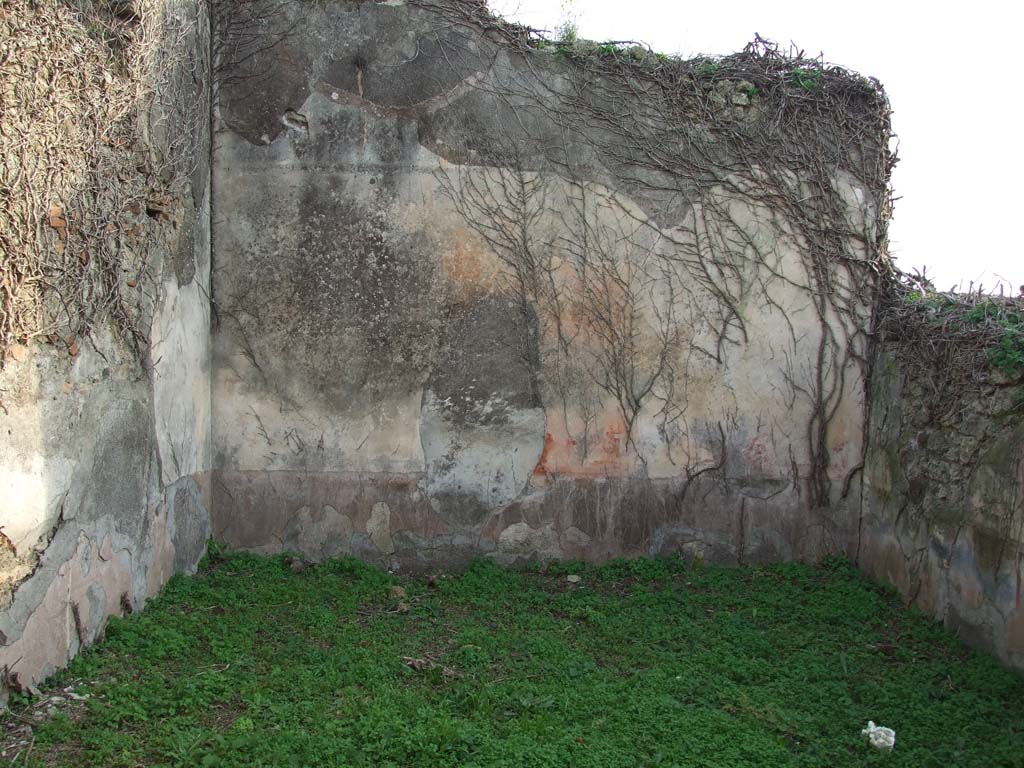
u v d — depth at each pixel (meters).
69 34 3.86
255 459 5.79
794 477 5.86
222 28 5.71
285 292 5.75
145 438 4.69
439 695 3.76
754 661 4.23
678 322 5.84
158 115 4.80
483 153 5.76
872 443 5.71
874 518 5.62
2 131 3.41
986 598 4.31
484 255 5.78
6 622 3.41
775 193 5.82
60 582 3.81
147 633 4.24
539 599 5.16
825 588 5.44
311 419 5.78
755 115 5.82
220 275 5.75
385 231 5.75
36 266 3.61
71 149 3.89
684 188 5.80
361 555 5.80
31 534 3.59
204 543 5.62
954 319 4.82
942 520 4.75
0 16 3.38
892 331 5.52
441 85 5.75
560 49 5.77
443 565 5.80
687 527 5.86
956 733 3.52
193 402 5.45
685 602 5.15
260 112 5.73
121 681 3.76
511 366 5.80
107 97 4.19
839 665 4.25
